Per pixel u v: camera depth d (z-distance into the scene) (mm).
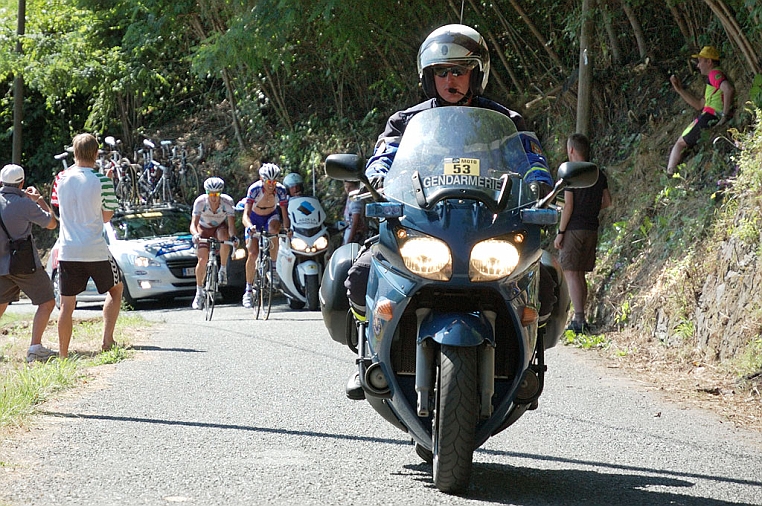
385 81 33594
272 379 13461
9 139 48594
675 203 18734
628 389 13328
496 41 28688
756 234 14969
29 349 15148
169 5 35344
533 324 7930
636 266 18797
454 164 7992
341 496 8016
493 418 7891
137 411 11188
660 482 8742
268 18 28125
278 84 38188
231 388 12758
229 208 23234
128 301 27609
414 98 34688
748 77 19656
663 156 21438
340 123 36719
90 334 18016
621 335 17594
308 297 25484
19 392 11438
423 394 7770
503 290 7691
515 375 7891
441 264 7594
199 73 30641
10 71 40188
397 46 30688
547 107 27156
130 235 29000
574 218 18094
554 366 15289
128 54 42469
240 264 28438
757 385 12836
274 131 39594
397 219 7832
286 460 9172
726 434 10742
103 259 15398
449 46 8664
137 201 38469
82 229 15203
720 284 15344
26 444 9469
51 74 41188
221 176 39312
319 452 9508
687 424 11203
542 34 27219
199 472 8656
